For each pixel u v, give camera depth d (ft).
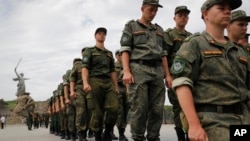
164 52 21.09
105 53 25.54
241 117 10.94
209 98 10.94
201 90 11.09
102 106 25.13
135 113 19.35
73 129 35.14
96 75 24.91
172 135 35.63
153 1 20.16
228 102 10.87
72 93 30.40
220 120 10.72
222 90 10.98
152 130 20.34
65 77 35.68
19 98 200.34
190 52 11.06
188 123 10.50
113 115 24.86
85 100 29.60
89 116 29.84
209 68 11.10
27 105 198.70
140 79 19.31
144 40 19.98
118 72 32.65
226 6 11.21
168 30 24.88
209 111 10.90
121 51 20.04
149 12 20.35
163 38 21.21
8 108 256.93
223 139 10.40
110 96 24.93
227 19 11.21
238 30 16.37
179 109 23.82
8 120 195.83
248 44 21.29
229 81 11.07
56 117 49.55
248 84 12.23
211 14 11.35
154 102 19.99
